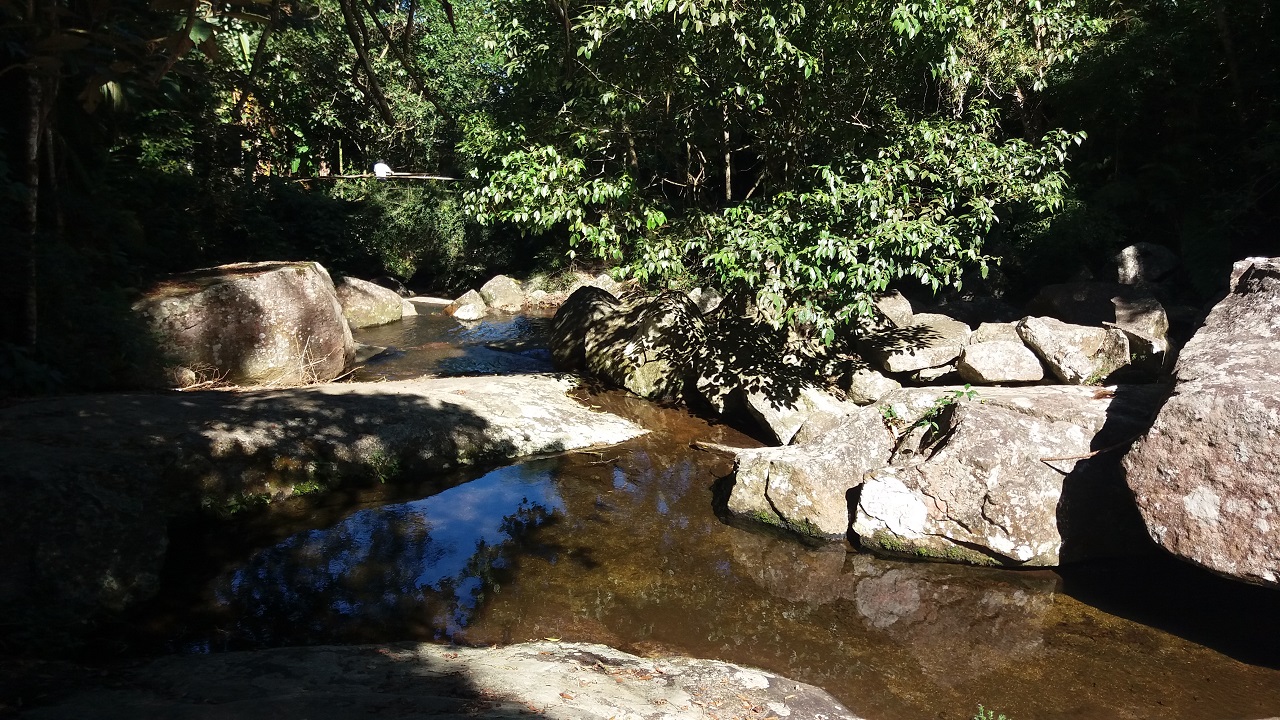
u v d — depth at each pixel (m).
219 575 5.22
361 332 13.90
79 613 4.46
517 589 5.15
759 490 6.41
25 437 5.68
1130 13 11.50
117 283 9.02
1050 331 8.07
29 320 7.15
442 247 20.64
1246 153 10.39
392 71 13.81
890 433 6.66
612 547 5.86
